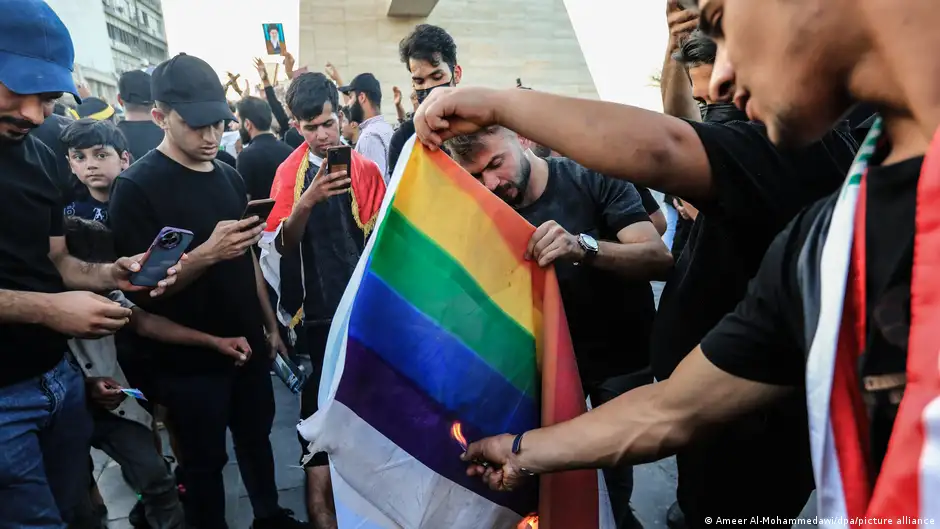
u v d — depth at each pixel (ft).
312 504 7.31
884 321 1.82
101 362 6.25
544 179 5.58
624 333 5.64
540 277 4.06
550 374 3.83
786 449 3.78
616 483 6.23
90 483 7.48
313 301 7.33
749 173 3.23
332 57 41.32
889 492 1.72
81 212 8.38
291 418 10.71
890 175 1.85
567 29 45.39
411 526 3.56
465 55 43.93
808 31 1.83
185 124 6.16
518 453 3.31
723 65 2.17
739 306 2.56
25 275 5.20
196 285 6.41
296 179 7.75
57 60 4.88
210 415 6.56
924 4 1.61
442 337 3.66
